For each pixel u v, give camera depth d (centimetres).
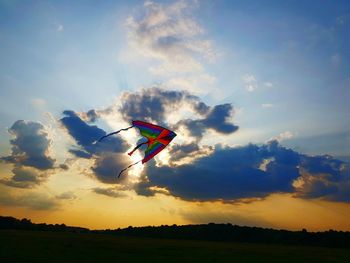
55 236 10469
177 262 5984
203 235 17912
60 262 5141
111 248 7631
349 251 10769
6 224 15838
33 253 5800
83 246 7631
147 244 9712
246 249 9762
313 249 11312
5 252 5662
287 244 15412
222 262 6275
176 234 17900
